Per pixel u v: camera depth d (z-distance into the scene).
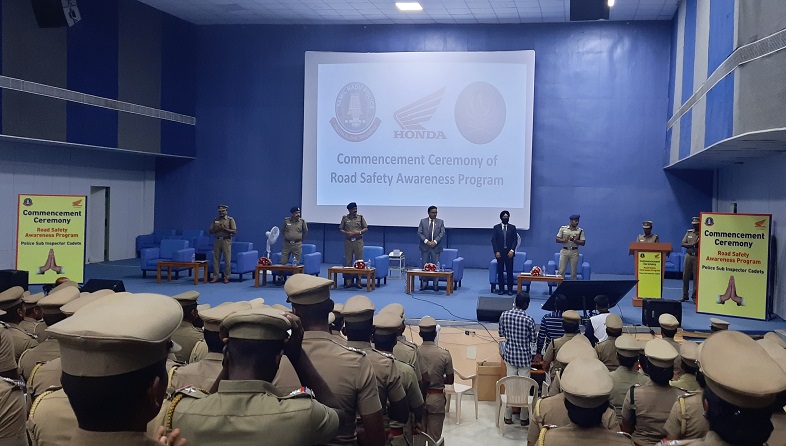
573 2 10.37
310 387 2.37
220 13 17.23
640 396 3.55
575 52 16.91
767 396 1.57
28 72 13.45
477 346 9.39
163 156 18.22
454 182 16.84
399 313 4.87
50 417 2.27
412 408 3.72
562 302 8.21
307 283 2.59
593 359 2.71
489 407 7.80
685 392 3.53
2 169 14.57
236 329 1.94
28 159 15.20
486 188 16.73
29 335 4.27
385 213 17.12
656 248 11.70
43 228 9.92
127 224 18.50
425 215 16.98
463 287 14.41
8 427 2.09
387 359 3.15
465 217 16.83
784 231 10.80
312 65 17.33
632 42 16.67
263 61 18.17
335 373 2.49
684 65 13.63
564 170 17.05
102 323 1.44
